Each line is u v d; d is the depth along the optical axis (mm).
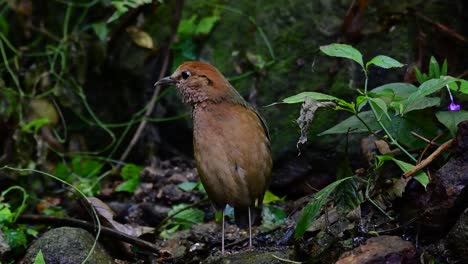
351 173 8383
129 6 13055
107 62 13312
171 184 11844
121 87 13352
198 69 8688
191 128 12562
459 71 11078
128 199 12000
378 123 8352
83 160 13016
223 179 8570
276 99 11773
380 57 7691
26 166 12406
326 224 8273
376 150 9227
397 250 7180
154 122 12969
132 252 9562
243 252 8469
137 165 13086
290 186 11547
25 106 13039
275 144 11539
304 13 11914
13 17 14070
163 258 9336
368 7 11391
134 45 13219
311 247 8109
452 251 7465
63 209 11875
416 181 8062
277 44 12016
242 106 8742
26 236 10156
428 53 11188
